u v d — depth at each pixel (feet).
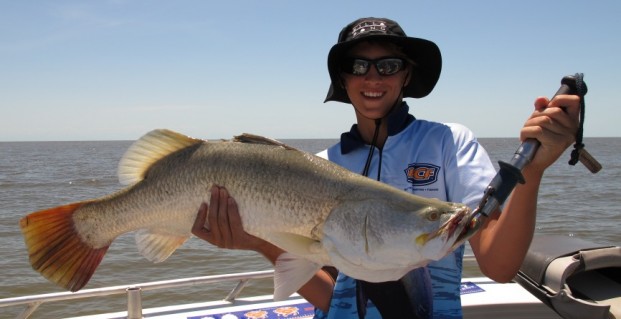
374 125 9.12
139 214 8.93
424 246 7.16
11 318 28.22
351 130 9.46
